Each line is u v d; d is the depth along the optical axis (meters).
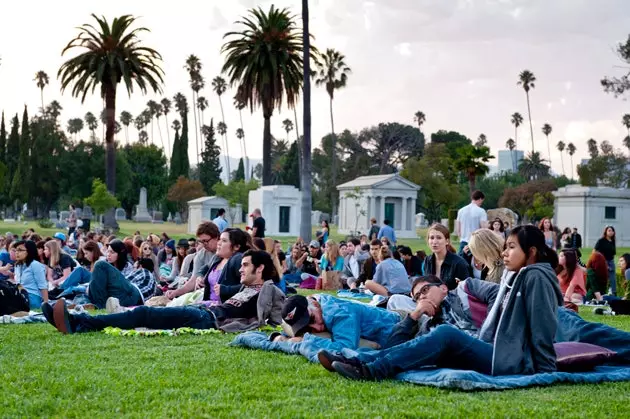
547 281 6.68
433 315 7.57
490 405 5.69
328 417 5.27
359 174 118.81
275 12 55.59
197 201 65.50
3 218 99.31
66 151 94.12
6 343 8.79
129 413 5.39
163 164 119.19
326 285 20.56
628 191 61.78
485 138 169.88
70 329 9.57
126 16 56.56
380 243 18.75
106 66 57.06
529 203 93.06
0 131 107.25
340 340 7.65
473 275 11.27
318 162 127.62
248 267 10.42
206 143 132.00
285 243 50.34
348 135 123.12
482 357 6.70
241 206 89.56
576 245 30.33
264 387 6.32
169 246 24.02
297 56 56.69
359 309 7.86
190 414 5.34
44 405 5.60
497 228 17.25
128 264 13.95
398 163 121.62
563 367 7.02
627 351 7.52
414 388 6.25
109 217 61.22
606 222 61.38
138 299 13.00
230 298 10.50
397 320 7.89
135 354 8.04
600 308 14.42
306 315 8.12
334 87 95.75
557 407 5.66
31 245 12.94
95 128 158.88
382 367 6.59
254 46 56.06
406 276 14.97
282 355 7.95
